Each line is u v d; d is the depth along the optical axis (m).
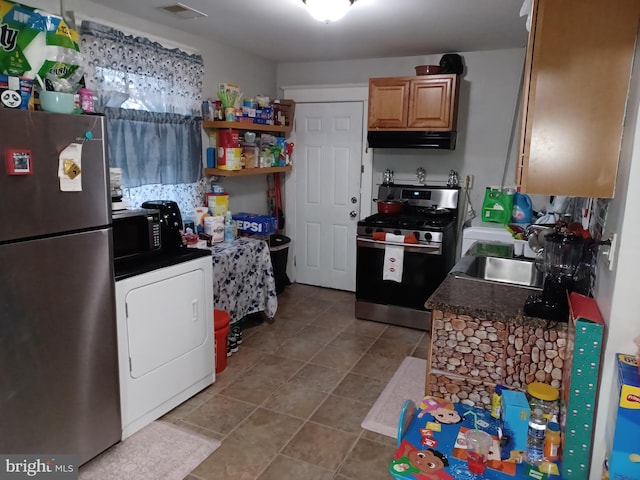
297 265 4.96
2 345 1.68
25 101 1.79
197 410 2.59
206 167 3.69
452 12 2.79
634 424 1.17
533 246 1.92
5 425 1.73
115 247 2.31
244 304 3.51
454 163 4.13
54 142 1.76
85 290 1.96
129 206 2.97
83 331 1.98
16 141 1.64
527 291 2.00
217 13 2.89
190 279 2.59
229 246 3.43
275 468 2.14
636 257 1.29
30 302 1.75
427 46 3.71
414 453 1.41
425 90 3.73
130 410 2.30
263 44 3.76
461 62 3.81
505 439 1.44
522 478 1.31
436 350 1.86
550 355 1.69
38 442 1.86
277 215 4.74
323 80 4.52
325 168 4.63
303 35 3.43
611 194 1.52
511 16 2.86
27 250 1.72
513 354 1.74
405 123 3.83
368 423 2.49
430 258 3.62
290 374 3.02
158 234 2.53
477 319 1.77
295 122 4.68
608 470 1.25
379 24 3.08
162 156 3.24
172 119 3.28
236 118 3.64
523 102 1.59
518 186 1.64
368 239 3.80
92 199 1.93
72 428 1.99
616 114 1.48
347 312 4.15
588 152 1.53
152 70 3.08
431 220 3.83
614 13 1.44
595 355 1.34
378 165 4.42
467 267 2.49
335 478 2.08
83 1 2.67
